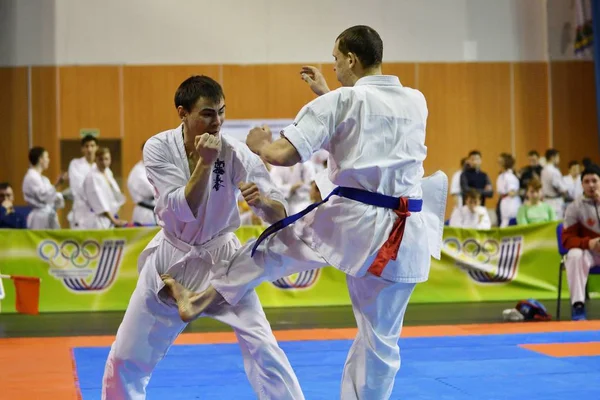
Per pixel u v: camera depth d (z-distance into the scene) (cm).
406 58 1752
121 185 1673
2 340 747
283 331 789
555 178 1484
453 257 1059
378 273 332
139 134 1684
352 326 846
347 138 336
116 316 930
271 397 349
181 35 1695
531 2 1783
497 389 514
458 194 1471
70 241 980
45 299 973
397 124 339
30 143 1656
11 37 1650
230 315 356
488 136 1777
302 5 1720
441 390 514
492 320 880
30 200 1120
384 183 337
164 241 363
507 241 1068
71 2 1667
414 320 884
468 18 1769
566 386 521
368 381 349
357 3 1734
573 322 833
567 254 890
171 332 360
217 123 342
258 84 1709
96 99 1673
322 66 1723
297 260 351
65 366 608
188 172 352
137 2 1683
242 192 346
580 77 1791
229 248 366
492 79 1775
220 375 570
